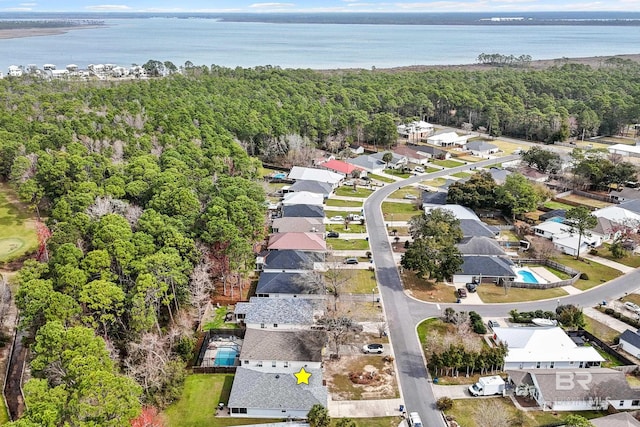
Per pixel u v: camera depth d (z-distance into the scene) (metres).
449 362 66.50
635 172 135.75
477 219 113.62
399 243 107.38
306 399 60.72
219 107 181.38
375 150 179.88
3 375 66.75
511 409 61.50
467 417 60.19
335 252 103.06
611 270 96.50
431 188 140.38
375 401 63.00
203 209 101.25
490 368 68.25
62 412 47.12
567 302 85.44
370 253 101.75
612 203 130.38
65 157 113.19
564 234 107.00
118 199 102.06
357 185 145.50
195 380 66.81
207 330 77.25
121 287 70.81
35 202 110.50
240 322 79.12
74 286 67.00
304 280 85.62
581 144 188.38
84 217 86.00
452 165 163.88
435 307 83.75
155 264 72.69
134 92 198.00
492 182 126.50
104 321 65.69
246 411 60.38
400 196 136.50
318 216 117.00
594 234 108.56
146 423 56.56
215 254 86.50
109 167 114.94
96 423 46.47
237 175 129.75
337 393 64.38
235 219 92.06
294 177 144.50
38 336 56.56
